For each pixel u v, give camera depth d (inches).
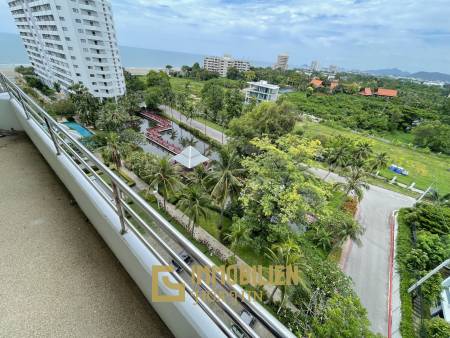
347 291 271.9
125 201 62.1
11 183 103.9
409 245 450.0
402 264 401.7
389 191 701.9
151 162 567.2
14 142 138.7
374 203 631.2
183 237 38.5
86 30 930.7
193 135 1050.7
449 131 1061.8
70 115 944.3
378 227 535.2
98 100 1013.2
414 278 375.6
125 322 57.5
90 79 1010.1
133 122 1117.1
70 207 93.4
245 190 403.9
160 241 47.1
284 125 722.2
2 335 52.9
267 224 382.6
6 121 145.3
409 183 760.3
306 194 398.9
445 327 277.0
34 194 98.5
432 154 1018.1
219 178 407.8
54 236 79.7
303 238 388.2
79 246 76.9
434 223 478.9
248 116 747.4
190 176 522.6
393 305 350.0
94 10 919.7
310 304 266.4
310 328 243.1
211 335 40.5
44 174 112.4
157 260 53.6
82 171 82.9
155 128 1074.1
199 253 36.5
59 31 913.5
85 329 55.3
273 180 386.9
